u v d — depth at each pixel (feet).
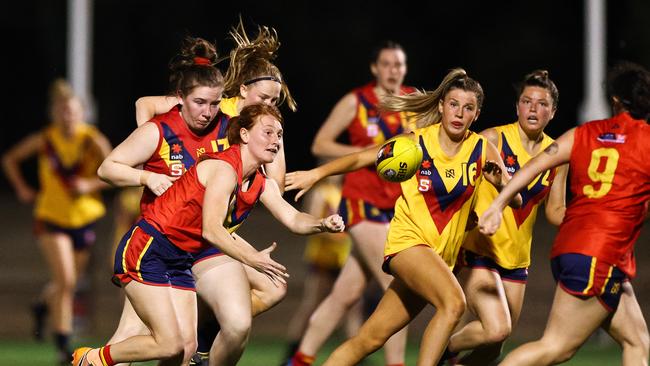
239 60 78.38
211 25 318.04
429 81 314.96
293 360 96.07
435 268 72.74
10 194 328.70
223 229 67.00
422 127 78.64
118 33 318.04
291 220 71.20
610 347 126.41
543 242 244.42
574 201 72.49
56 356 119.14
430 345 71.15
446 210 75.72
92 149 121.29
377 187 94.79
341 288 95.96
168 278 71.51
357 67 316.60
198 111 72.33
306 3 317.22
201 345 80.79
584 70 301.84
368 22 317.83
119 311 159.53
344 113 100.53
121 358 71.77
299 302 170.71
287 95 82.28
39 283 188.24
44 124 325.83
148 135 73.61
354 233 95.40
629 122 71.36
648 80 71.31
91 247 127.03
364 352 76.43
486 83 311.47
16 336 138.51
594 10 149.48
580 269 70.38
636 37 242.78
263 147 69.21
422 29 316.81
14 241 243.81
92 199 122.21
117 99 318.65
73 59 177.17
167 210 70.13
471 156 75.82
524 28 309.83
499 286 80.23
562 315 71.36
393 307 75.92
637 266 207.10
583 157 71.20
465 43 313.73
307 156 311.68
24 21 324.19
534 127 80.12
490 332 79.05
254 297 78.79
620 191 70.59
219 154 69.46
